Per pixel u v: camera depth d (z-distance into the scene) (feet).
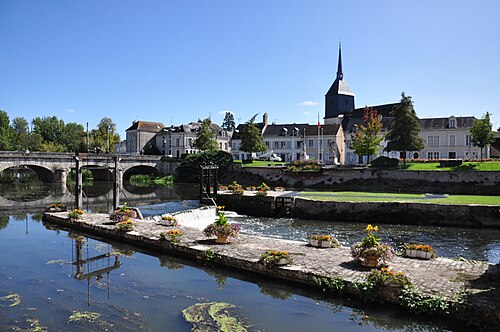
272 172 177.47
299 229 85.20
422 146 169.17
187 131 274.77
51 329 31.35
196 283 41.91
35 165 159.84
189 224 88.17
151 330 31.12
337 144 228.84
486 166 146.30
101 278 43.80
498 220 84.33
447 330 30.66
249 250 48.73
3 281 42.96
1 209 102.42
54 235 66.69
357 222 94.07
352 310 34.53
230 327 31.45
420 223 89.92
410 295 32.89
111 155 185.78
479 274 37.88
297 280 39.83
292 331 30.86
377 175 152.25
